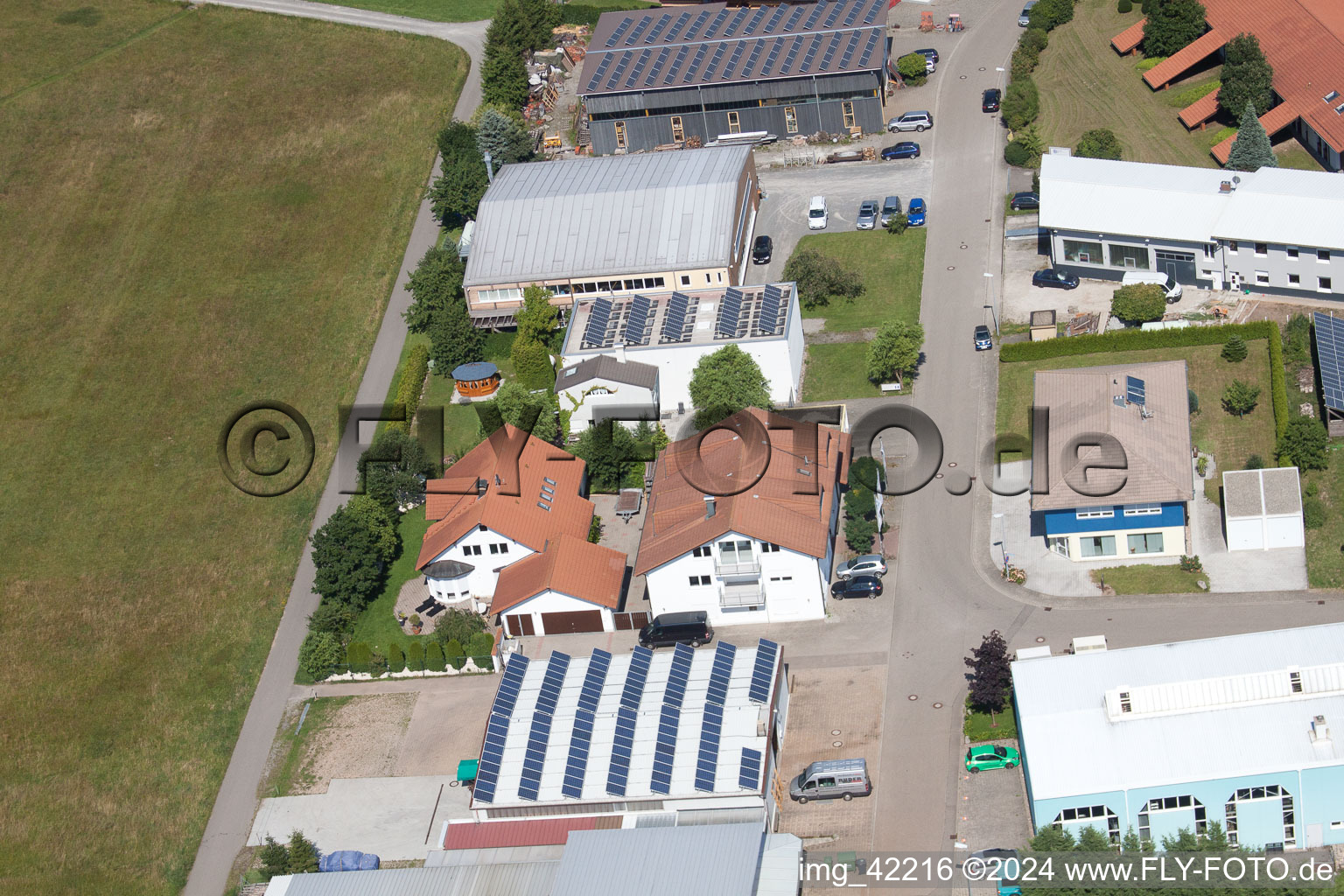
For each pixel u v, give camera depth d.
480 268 131.50
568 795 84.38
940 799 85.38
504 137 151.12
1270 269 119.75
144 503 125.44
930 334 124.19
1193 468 102.50
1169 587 96.88
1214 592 95.94
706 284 128.62
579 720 87.94
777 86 150.88
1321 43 139.88
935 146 148.12
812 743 90.38
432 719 98.12
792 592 99.06
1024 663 84.88
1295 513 97.06
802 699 93.62
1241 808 78.62
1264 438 107.69
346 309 144.00
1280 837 79.00
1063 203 126.25
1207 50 149.25
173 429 133.12
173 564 118.69
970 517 105.50
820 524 99.50
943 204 139.88
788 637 98.75
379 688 101.94
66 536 123.31
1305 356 113.56
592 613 101.19
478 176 146.12
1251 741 78.31
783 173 149.25
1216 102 141.88
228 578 116.25
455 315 129.25
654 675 90.88
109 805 98.69
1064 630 94.94
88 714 106.31
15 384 141.12
